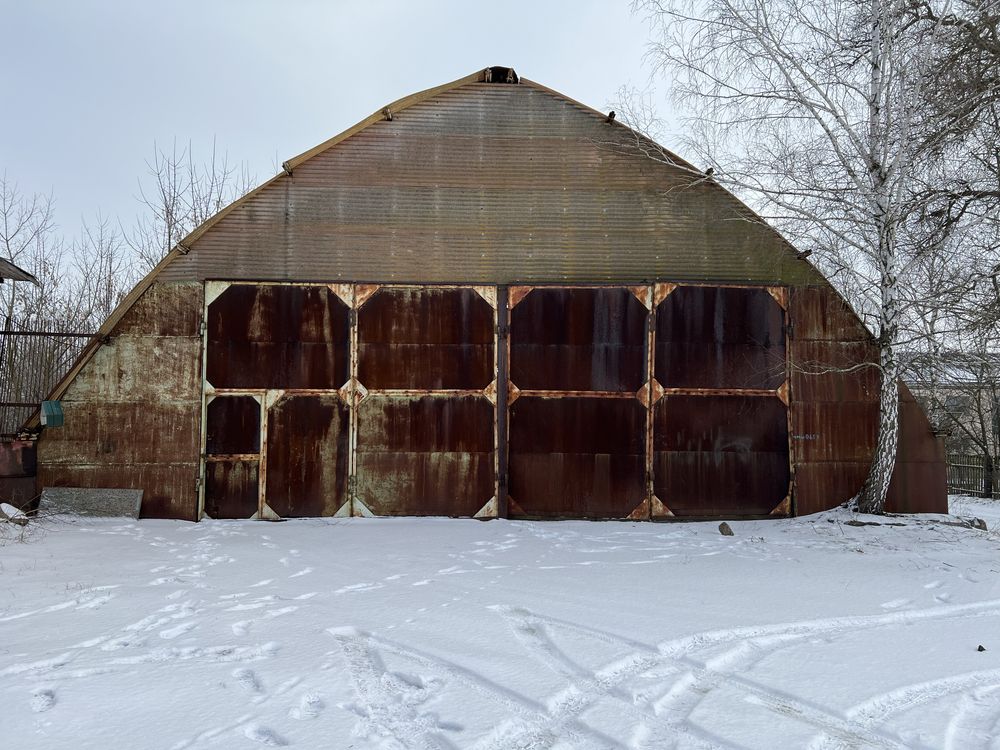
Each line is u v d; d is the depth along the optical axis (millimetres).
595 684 4305
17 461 10109
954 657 4828
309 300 10648
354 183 10891
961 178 10781
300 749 3377
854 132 10352
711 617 5719
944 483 10969
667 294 10820
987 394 19500
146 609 5801
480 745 3463
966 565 7723
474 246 10891
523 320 10773
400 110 11062
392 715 3801
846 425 10875
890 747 3543
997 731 3734
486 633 5234
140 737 3488
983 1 9836
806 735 3621
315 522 10242
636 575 7312
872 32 10328
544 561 8031
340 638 5148
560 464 10633
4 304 19969
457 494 10578
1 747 3357
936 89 10203
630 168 11172
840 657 4820
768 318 10898
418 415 10625
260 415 10492
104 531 9367
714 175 10766
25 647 4824
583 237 10992
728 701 4047
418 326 10719
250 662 4590
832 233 10445
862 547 8758
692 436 10719
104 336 10344
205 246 10617
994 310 10195
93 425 10320
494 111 11195
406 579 7066
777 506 10719
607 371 10727
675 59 10922
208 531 9594
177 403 10422
